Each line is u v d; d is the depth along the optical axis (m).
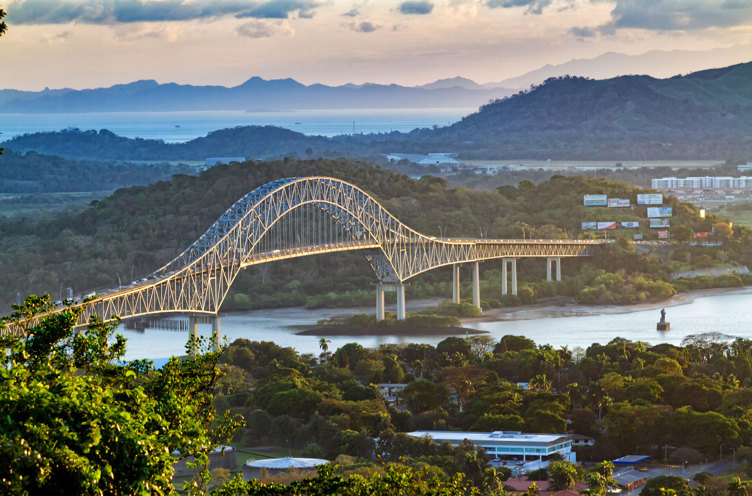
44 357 61.50
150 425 54.84
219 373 66.25
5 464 45.44
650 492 161.00
